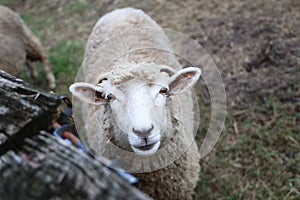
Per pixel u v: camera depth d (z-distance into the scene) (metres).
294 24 2.32
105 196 0.56
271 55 2.15
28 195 0.59
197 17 2.65
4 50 2.17
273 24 2.36
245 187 1.68
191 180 1.45
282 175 1.68
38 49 2.43
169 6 2.87
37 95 0.73
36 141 0.67
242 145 1.80
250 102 1.97
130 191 0.57
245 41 2.31
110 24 1.83
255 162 1.74
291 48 2.16
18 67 2.28
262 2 2.59
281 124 1.83
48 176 0.59
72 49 2.66
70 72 2.46
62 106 1.90
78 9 3.15
